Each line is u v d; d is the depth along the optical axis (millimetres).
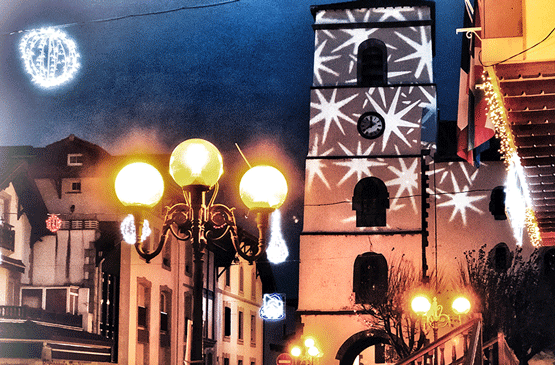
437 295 35062
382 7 38469
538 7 9570
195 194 8828
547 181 14797
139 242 8953
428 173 36625
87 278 33844
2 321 27141
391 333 33531
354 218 36719
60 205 36781
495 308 33812
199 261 8695
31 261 34281
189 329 8523
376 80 38125
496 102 11430
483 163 36250
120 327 34438
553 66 9727
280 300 51344
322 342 35688
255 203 9312
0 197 31953
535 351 33531
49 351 27469
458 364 12672
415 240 35969
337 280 36188
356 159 37188
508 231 35438
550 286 34281
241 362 51062
